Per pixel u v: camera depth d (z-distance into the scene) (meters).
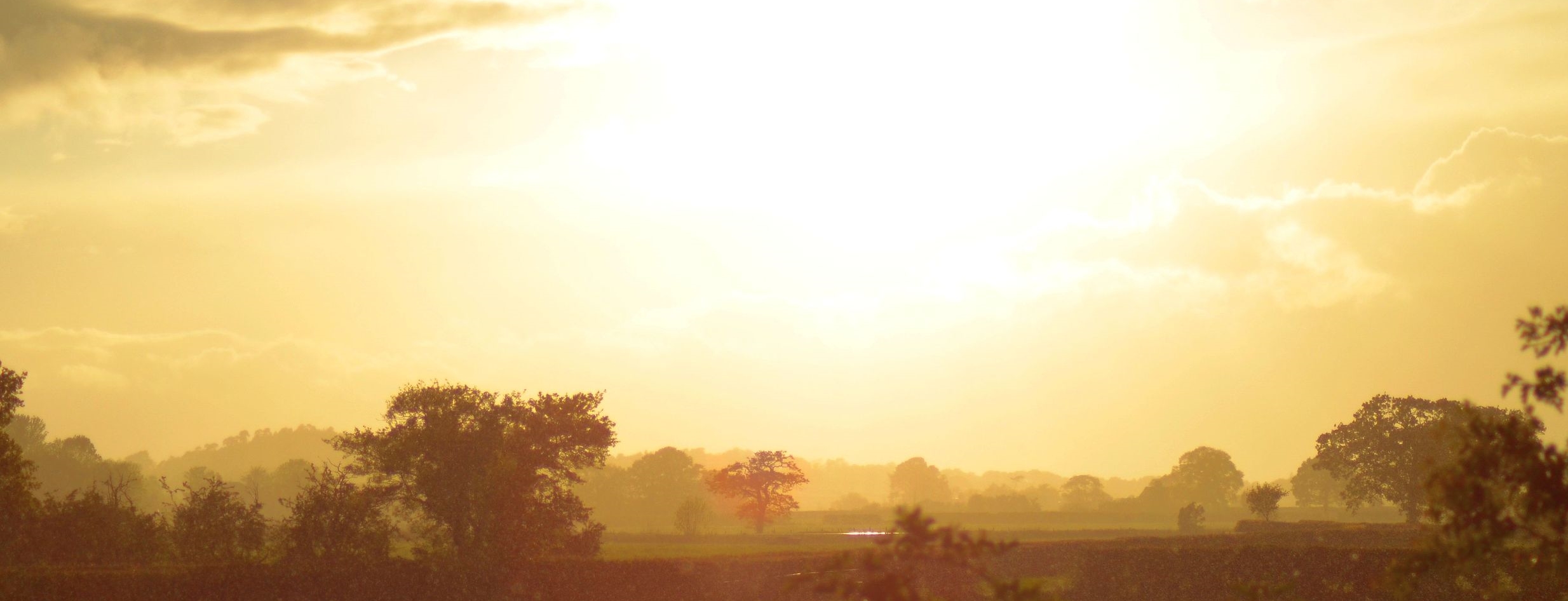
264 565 41.78
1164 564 54.84
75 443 148.88
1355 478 89.12
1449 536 11.63
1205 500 189.88
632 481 160.50
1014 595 9.66
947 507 191.12
